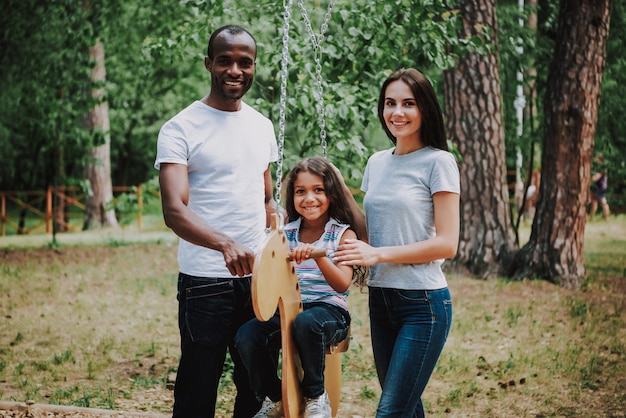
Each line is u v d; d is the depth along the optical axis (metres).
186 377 3.59
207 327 3.54
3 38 13.33
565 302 9.02
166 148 3.45
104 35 14.81
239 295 3.63
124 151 26.31
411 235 3.33
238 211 3.56
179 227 3.32
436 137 3.40
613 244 14.88
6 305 9.17
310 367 3.16
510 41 11.75
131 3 13.95
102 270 11.88
